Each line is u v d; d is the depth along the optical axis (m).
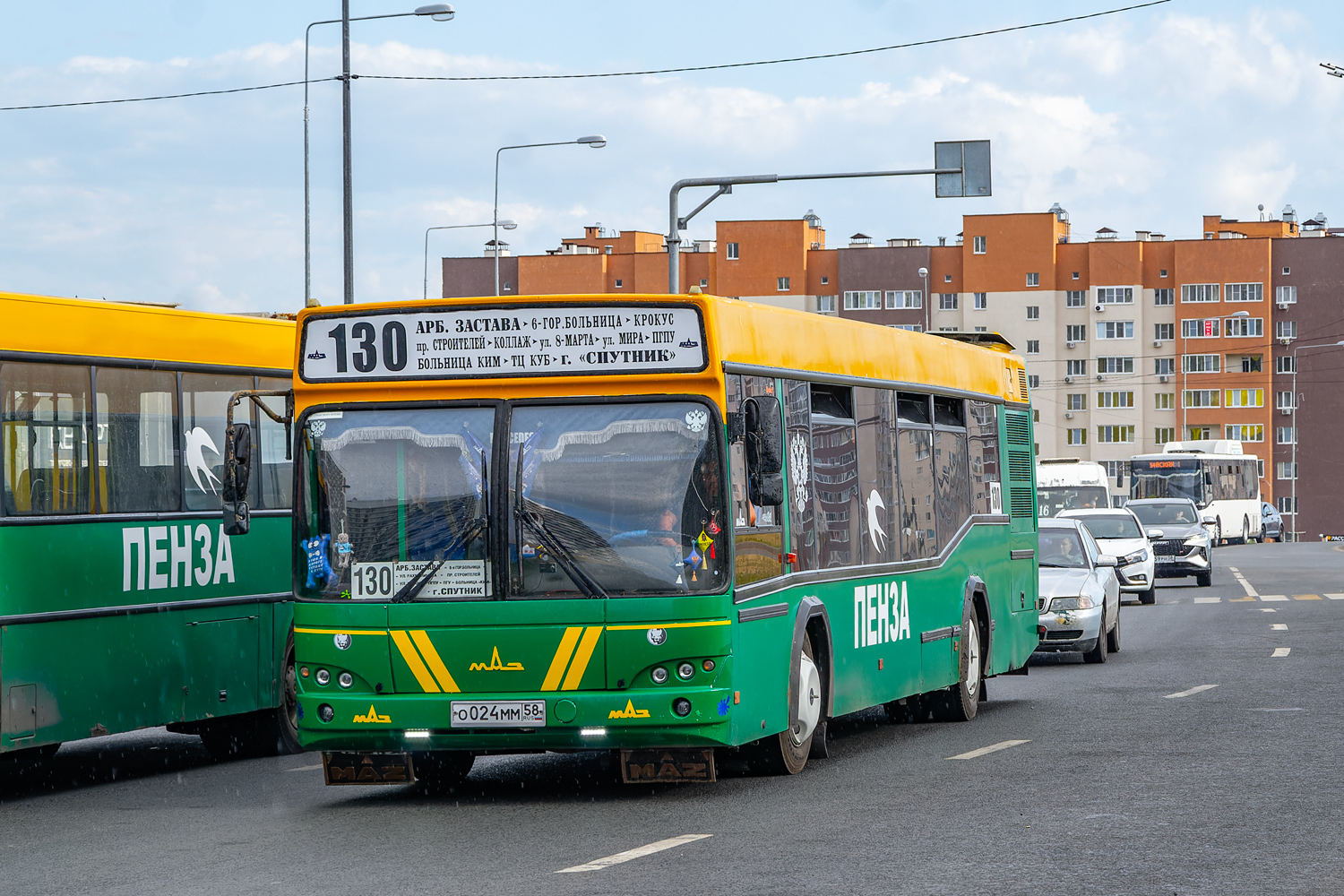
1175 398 136.38
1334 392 135.62
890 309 135.38
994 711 17.88
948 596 16.73
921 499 16.12
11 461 12.65
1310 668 21.56
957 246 137.00
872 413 14.89
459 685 11.29
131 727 13.65
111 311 13.77
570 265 134.88
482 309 11.61
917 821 10.53
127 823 11.50
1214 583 48.16
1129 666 23.20
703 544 11.34
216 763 15.38
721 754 12.93
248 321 15.51
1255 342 135.25
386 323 11.71
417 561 11.44
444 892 8.57
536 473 11.43
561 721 11.20
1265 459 135.88
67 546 13.11
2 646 12.43
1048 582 23.92
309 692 11.52
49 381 13.05
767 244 134.50
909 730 16.31
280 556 15.65
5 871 9.66
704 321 11.46
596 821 10.88
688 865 9.16
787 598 12.62
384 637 11.37
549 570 11.30
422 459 11.57
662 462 11.41
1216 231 151.75
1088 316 136.62
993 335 19.95
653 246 143.88
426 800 12.20
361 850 9.97
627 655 11.18
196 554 14.54
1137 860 9.05
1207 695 18.48
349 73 31.77
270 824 11.22
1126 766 12.85
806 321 13.48
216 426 14.98
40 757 15.36
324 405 11.77
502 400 11.57
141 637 13.82
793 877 8.74
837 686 13.77
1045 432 137.50
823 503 13.60
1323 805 10.86
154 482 14.14
